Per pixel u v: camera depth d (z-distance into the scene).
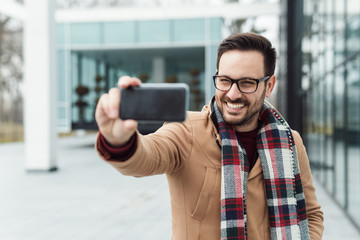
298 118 10.40
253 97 1.12
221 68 1.14
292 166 1.26
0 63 25.05
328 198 6.26
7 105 25.67
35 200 6.15
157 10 17.81
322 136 7.29
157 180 8.21
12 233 4.34
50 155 9.14
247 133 1.29
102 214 5.21
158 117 0.75
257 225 1.20
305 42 8.95
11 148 17.41
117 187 7.37
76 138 23.70
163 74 22.02
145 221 4.84
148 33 17.95
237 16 17.27
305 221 1.27
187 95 0.75
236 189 1.14
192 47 18.30
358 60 4.33
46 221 4.86
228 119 1.15
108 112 0.75
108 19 17.98
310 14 8.20
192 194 1.19
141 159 0.91
